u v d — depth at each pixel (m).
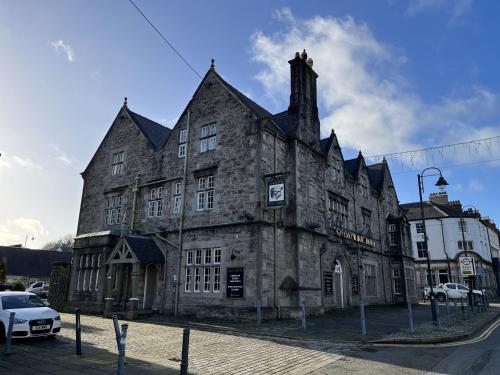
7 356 9.84
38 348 10.97
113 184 26.55
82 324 16.67
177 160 23.02
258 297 17.25
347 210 27.83
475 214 49.69
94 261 23.58
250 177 19.22
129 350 10.83
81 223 27.86
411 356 10.17
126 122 27.38
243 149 19.94
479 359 9.70
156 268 22.31
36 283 42.88
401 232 35.00
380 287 31.36
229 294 18.27
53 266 26.81
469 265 21.22
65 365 8.91
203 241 20.11
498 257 62.34
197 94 23.25
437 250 49.59
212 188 20.95
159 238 22.12
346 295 25.53
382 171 37.34
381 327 15.53
